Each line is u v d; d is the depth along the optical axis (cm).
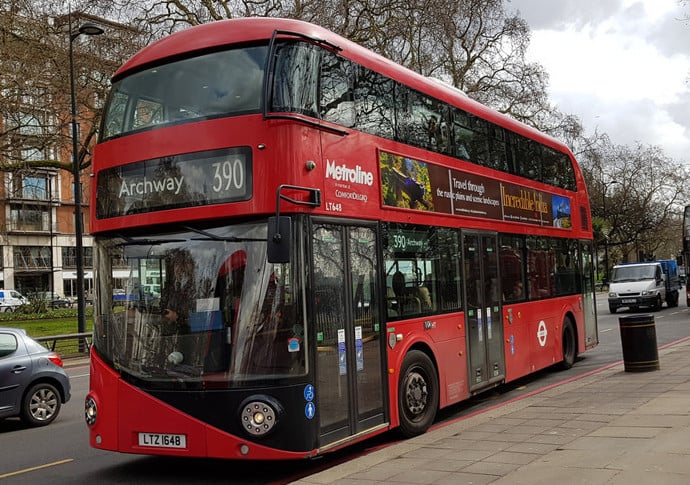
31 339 1110
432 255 902
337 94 738
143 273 681
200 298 652
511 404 998
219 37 701
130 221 692
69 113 2781
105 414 678
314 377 646
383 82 835
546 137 1407
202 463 791
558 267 1388
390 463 675
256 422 620
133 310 680
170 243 673
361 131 771
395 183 827
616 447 649
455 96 1034
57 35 2725
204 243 661
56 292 6531
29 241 6388
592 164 5375
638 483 523
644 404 869
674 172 6312
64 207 6669
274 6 2828
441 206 935
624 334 1211
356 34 3014
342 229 718
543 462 622
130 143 706
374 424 746
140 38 2739
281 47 677
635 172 6250
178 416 639
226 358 635
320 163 689
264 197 641
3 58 2578
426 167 907
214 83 685
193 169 668
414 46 3234
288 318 636
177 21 2853
